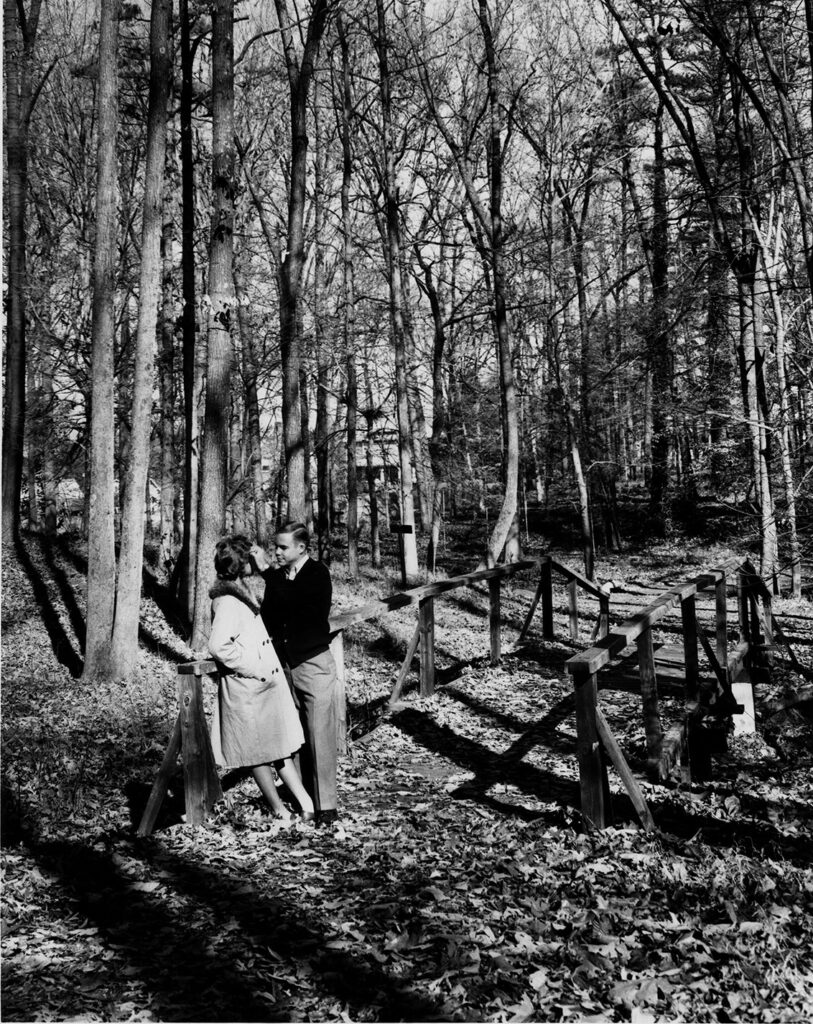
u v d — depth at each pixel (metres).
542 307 23.66
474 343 34.22
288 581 6.00
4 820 5.79
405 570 21.72
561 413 26.08
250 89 25.03
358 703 9.35
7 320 19.86
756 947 4.08
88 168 23.02
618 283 24.34
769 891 4.70
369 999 3.67
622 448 44.16
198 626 12.98
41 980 3.82
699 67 19.50
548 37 22.20
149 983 3.79
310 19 14.68
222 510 13.05
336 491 38.78
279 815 5.88
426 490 34.66
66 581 17.03
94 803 6.32
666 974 3.82
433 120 23.67
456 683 10.60
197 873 5.04
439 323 26.92
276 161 26.92
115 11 11.09
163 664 12.06
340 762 7.43
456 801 6.50
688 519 33.47
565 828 5.79
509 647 13.20
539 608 19.11
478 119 22.39
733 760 8.12
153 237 11.45
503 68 21.73
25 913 4.51
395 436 29.12
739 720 9.09
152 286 11.45
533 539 36.84
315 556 30.80
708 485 32.16
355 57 24.02
